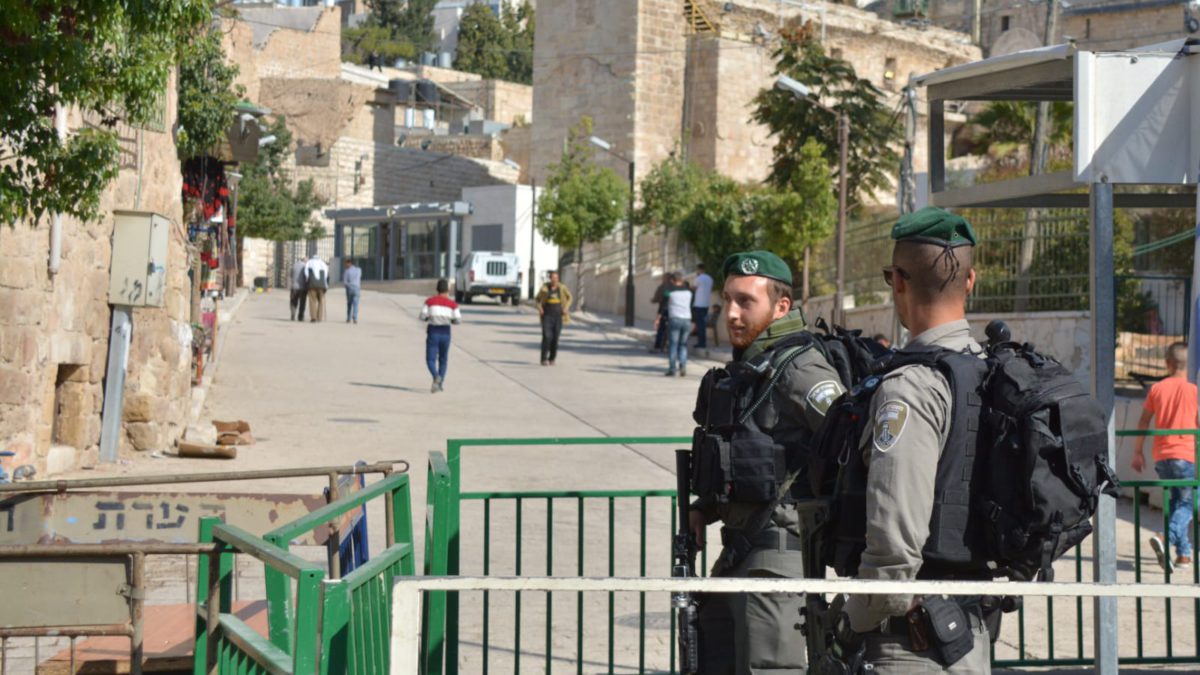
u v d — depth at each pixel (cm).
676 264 4088
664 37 5662
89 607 455
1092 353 544
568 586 272
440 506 503
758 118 3847
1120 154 550
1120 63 553
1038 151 2388
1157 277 1424
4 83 719
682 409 1953
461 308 4500
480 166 7312
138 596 457
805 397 430
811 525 346
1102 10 5438
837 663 329
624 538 1026
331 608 318
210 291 2147
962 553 309
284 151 5703
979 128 4884
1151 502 1217
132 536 564
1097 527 528
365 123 7431
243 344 2630
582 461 1397
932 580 310
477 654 690
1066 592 284
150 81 809
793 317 459
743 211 3716
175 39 863
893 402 313
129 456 1316
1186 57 550
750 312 454
